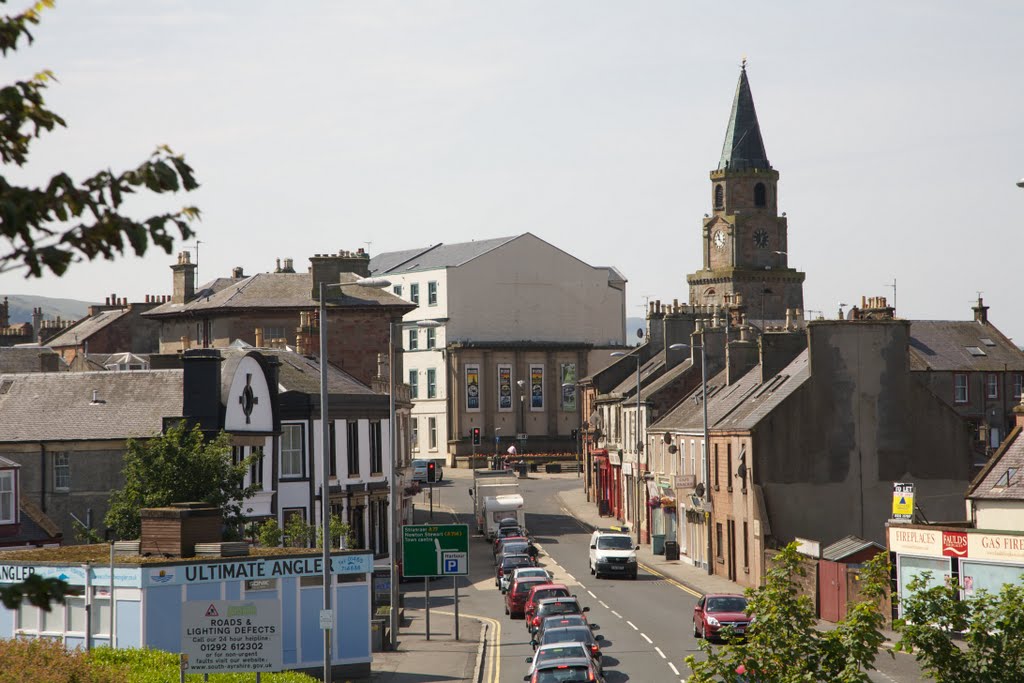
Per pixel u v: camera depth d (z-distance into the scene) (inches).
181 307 4483.3
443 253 7027.6
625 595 2866.6
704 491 3260.3
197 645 1235.9
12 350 4790.8
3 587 443.8
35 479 2425.0
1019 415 2324.1
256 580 1770.4
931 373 4840.1
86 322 6181.1
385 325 4005.9
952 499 2967.5
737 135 7755.9
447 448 6584.6
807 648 975.0
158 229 459.5
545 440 6663.4
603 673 1817.2
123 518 2153.1
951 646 967.6
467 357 6569.9
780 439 2938.0
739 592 2869.1
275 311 4217.5
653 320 4968.0
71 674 1261.1
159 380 2546.8
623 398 4490.7
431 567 2279.8
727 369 3786.9
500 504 4104.3
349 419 3097.9
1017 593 976.9
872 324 2974.9
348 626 1838.1
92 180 451.5
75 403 2522.1
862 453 2957.7
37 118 461.7
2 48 460.8
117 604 1669.5
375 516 3235.7
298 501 2844.5
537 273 6761.8
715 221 7760.8
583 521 4626.0
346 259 4065.0
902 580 2245.3
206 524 1806.1
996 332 5083.7
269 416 2738.7
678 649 2053.4
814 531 2930.6
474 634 2341.3
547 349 6688.0
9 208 427.5
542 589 2333.9
